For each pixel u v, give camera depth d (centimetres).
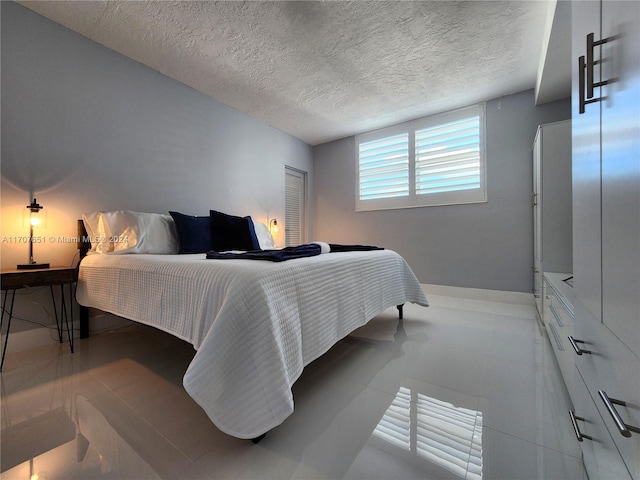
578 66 88
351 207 448
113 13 196
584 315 84
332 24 209
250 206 371
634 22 51
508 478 86
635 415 50
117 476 87
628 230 54
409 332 222
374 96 320
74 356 180
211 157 320
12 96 185
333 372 157
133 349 192
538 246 253
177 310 130
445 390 137
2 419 115
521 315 268
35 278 172
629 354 53
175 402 128
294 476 88
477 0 188
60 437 105
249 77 279
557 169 222
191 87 298
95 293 185
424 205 377
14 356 180
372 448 100
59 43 205
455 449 99
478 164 339
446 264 362
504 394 133
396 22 207
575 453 96
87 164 220
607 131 65
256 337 101
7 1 183
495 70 271
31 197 193
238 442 103
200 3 188
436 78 284
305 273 134
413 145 385
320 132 432
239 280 109
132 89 249
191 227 243
